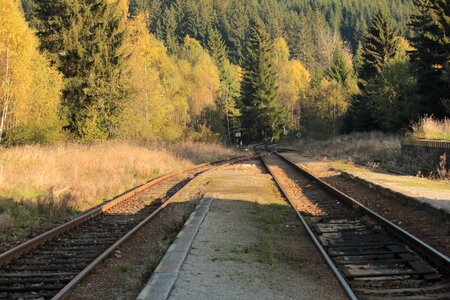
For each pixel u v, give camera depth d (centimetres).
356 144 3872
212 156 4216
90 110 3741
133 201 1534
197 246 877
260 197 1574
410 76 4269
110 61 3938
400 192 1388
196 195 1593
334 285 674
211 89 8019
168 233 1035
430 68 3762
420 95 3862
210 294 621
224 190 1772
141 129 4069
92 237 1021
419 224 1077
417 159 2378
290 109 9450
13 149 2316
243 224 1108
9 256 806
